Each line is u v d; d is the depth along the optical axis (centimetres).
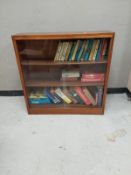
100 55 171
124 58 208
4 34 194
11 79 224
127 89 225
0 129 176
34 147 153
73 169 133
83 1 176
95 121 182
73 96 196
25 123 183
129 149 148
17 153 148
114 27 190
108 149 149
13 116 194
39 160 141
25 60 180
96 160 140
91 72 184
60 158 142
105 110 198
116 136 162
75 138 161
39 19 186
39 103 199
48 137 163
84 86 191
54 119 187
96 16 184
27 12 183
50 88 196
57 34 154
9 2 177
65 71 188
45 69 193
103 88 182
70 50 171
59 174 130
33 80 192
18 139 162
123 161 138
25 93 184
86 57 173
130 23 187
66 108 192
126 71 216
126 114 191
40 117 191
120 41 197
